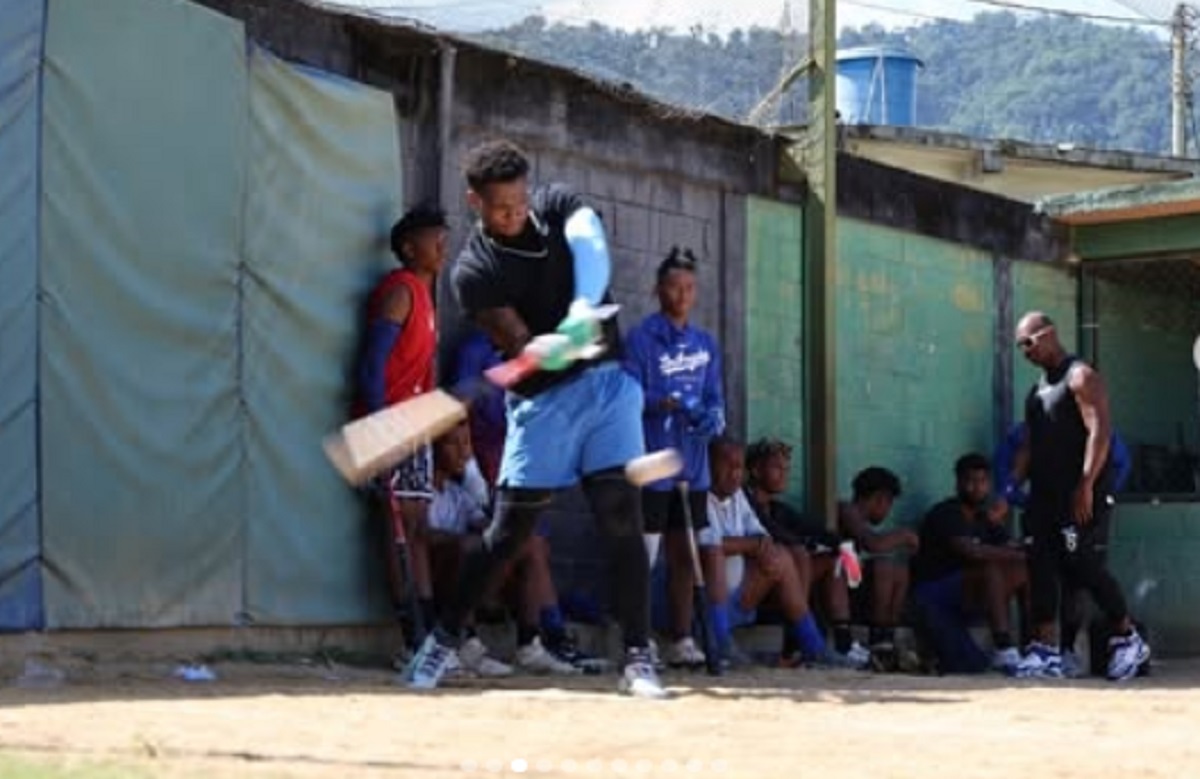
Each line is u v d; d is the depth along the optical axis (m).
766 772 12.27
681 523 22.53
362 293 20.95
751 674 21.86
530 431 17.27
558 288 16.94
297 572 19.98
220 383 19.27
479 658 20.25
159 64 18.75
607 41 25.22
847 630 25.72
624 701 16.78
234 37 19.53
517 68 23.23
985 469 27.70
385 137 21.31
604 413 17.25
